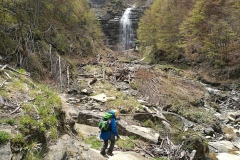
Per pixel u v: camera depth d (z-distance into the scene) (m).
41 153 5.74
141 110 12.93
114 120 7.27
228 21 28.55
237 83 23.42
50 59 18.69
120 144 8.91
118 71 22.47
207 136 12.60
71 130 8.48
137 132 9.97
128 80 20.06
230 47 27.00
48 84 16.30
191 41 32.25
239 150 11.20
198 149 9.51
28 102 7.00
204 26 30.42
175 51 36.53
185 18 35.69
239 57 26.23
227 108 18.23
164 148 9.10
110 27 63.00
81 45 31.47
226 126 14.77
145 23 45.78
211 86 24.52
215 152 10.76
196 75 27.77
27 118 6.07
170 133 10.81
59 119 7.46
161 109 14.27
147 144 9.38
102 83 18.88
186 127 13.27
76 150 6.46
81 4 43.53
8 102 6.69
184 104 16.64
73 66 22.64
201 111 16.02
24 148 5.40
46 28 24.70
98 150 7.91
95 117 10.70
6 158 4.80
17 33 17.64
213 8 30.70
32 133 5.89
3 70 8.56
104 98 14.72
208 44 28.22
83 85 17.64
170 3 42.22
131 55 49.09
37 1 24.47
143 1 89.75
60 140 6.57
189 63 32.38
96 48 36.88
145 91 17.59
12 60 15.41
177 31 37.31
